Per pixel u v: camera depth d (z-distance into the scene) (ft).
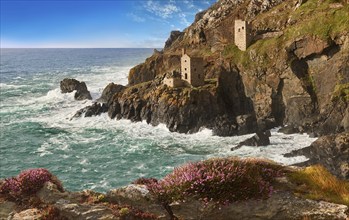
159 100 299.38
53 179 50.42
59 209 44.37
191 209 45.50
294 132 266.98
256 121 282.56
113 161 222.48
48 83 586.86
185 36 540.11
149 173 202.18
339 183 52.70
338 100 252.42
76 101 416.05
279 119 301.02
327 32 281.74
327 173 54.13
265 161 55.88
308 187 50.14
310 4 359.25
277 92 301.43
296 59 295.69
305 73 292.81
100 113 335.67
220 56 360.28
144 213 45.03
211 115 292.20
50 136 279.28
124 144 256.93
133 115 317.63
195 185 45.52
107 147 250.57
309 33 290.97
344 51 270.67
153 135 278.26
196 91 295.48
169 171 204.44
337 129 245.24
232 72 327.88
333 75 275.18
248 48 333.42
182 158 225.56
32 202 45.57
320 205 45.44
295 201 46.03
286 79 295.28
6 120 328.49
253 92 313.94
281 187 49.42
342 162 175.63
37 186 47.98
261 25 393.50
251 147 233.76
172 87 311.88
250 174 47.62
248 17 434.30
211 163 48.26
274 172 51.55
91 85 553.23
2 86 546.67
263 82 307.17
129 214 44.24
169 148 246.06
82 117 330.54
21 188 47.26
